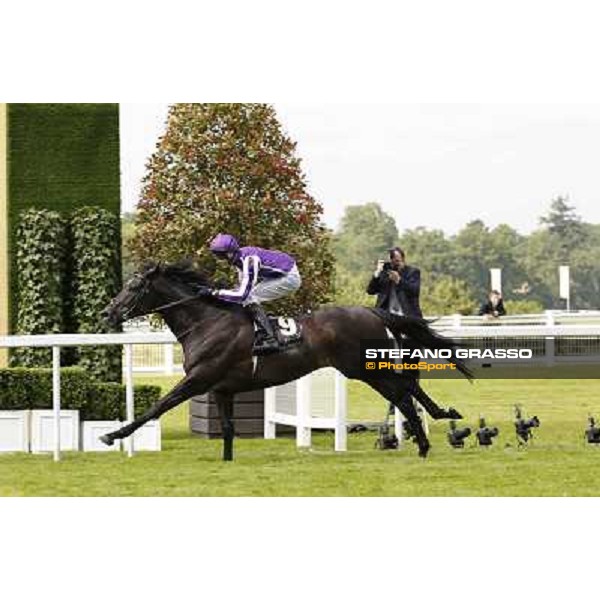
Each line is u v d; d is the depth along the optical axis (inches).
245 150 629.6
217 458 504.4
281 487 430.0
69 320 626.5
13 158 627.5
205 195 619.2
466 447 539.5
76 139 630.5
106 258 622.8
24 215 622.8
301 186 636.1
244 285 479.8
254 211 620.4
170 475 456.4
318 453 522.9
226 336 485.1
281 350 484.4
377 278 544.7
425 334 496.7
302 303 623.8
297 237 630.5
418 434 495.8
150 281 486.6
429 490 422.0
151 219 625.9
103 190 630.5
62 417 525.7
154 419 519.2
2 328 650.8
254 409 598.5
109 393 530.3
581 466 471.5
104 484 438.0
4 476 455.8
